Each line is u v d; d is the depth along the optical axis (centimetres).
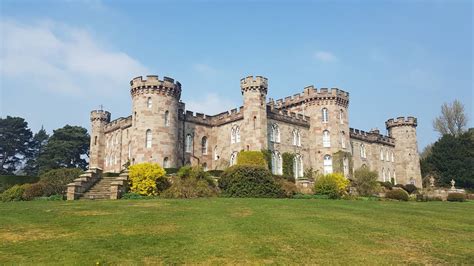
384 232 1889
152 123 5106
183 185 3722
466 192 6000
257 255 1420
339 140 5962
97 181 3897
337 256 1431
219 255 1414
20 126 9519
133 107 5275
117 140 6400
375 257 1430
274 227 1919
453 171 7475
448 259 1426
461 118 8756
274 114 5591
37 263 1296
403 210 2794
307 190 4441
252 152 4969
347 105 6266
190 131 5588
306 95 6219
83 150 9081
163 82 5219
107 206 2648
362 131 6988
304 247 1545
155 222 2027
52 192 3800
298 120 5931
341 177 4419
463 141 7712
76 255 1395
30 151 9719
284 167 5519
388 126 7788
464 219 2406
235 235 1725
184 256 1399
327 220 2178
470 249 1584
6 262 1308
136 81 5247
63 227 1903
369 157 7012
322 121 6047
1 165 9300
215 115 5909
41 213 2319
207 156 5716
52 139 8938
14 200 3675
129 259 1358
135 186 3712
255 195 3775
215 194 3781
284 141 5653
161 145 5072
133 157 5094
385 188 5381
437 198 5031
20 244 1563
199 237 1686
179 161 5347
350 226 2014
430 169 7788
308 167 5903
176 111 5341
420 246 1623
